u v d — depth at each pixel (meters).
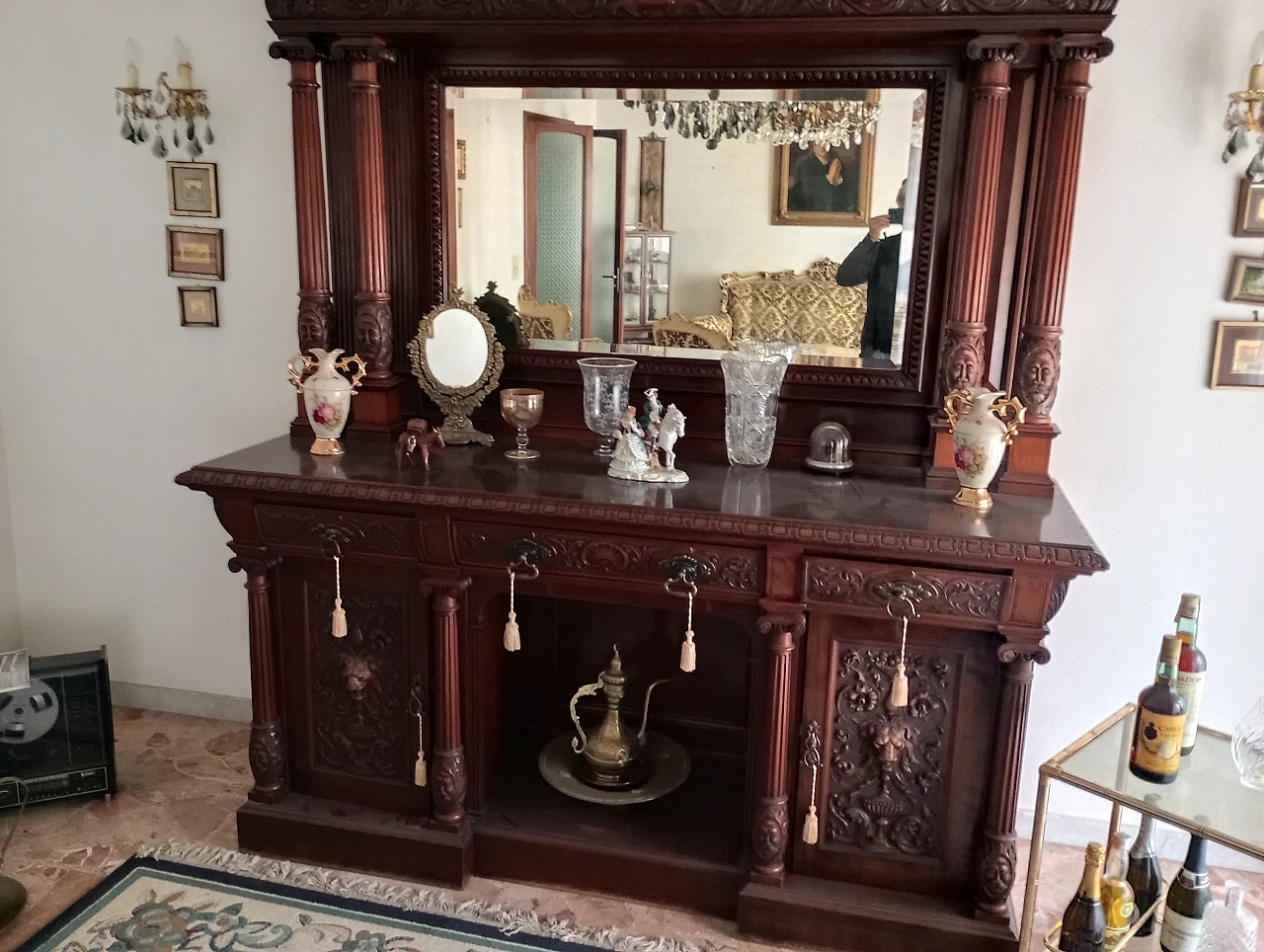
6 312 2.62
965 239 1.87
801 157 2.03
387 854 2.10
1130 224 2.03
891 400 2.08
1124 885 1.74
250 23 2.31
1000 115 1.82
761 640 1.87
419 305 2.27
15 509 2.75
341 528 1.97
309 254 2.18
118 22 2.38
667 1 1.86
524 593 1.96
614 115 2.10
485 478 1.95
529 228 2.19
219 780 2.46
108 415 2.63
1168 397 2.09
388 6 1.97
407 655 2.05
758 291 2.11
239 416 2.56
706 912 2.02
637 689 2.44
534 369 2.26
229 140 2.39
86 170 2.48
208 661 2.75
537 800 2.20
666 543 1.82
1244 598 2.14
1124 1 1.94
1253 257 1.98
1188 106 1.96
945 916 1.87
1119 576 2.19
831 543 1.71
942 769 1.86
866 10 1.79
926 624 1.79
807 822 1.89
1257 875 2.20
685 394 2.19
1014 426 1.83
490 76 2.12
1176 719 1.61
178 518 2.66
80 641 2.81
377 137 2.11
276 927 1.95
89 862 2.14
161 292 2.52
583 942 1.92
